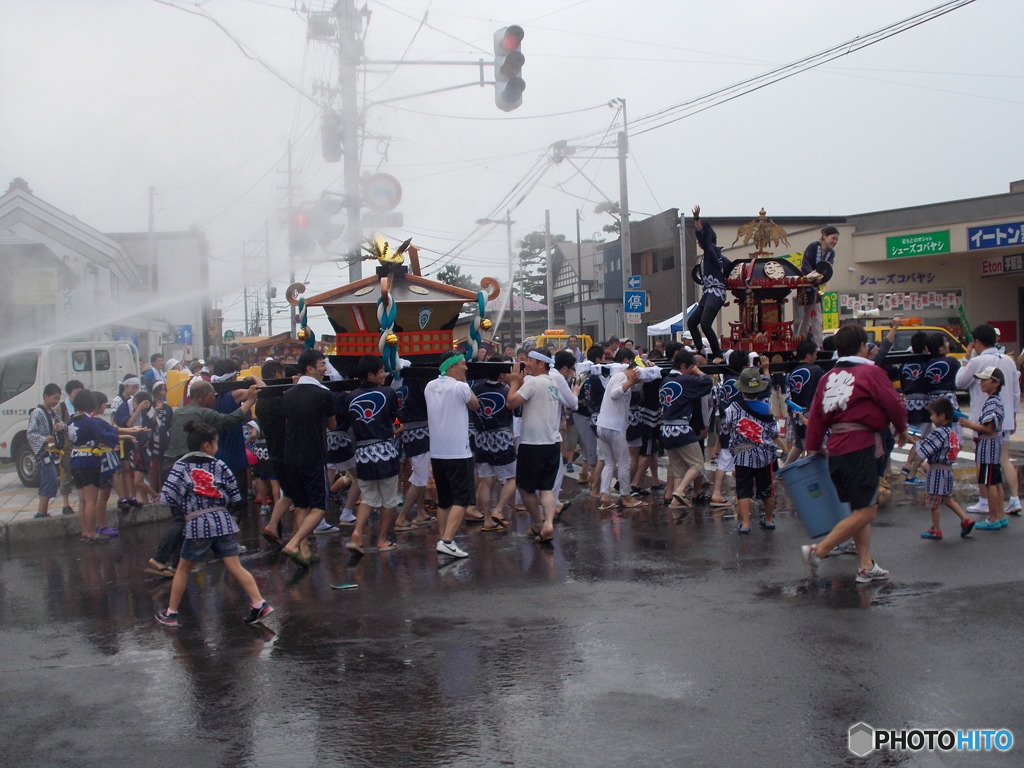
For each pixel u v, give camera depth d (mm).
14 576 8586
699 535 9109
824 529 7547
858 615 6191
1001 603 6348
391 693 5121
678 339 23469
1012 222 28969
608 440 10891
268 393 8789
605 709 4773
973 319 32312
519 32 11648
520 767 4168
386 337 9078
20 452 15172
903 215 32281
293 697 5113
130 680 5480
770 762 4141
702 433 11453
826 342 11898
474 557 8531
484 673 5375
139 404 11750
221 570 8453
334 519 10992
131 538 10453
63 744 4570
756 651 5562
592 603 6762
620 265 41688
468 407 8688
